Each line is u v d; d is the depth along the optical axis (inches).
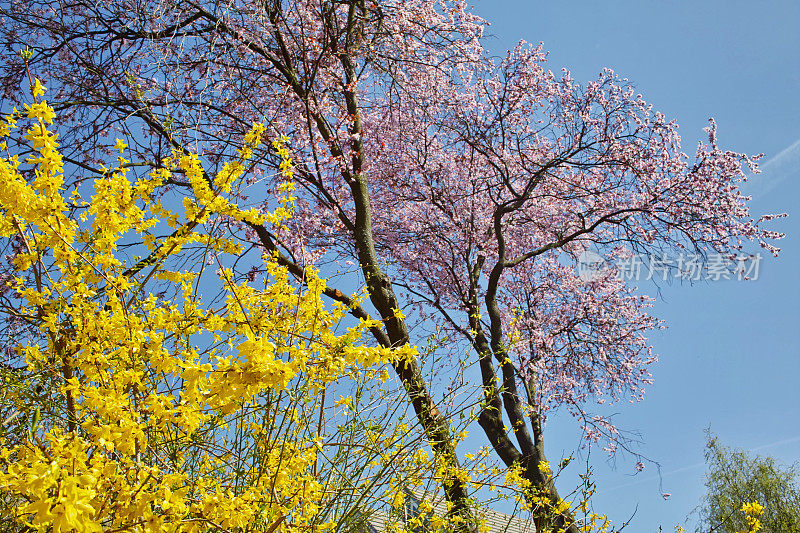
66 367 91.3
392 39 305.3
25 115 84.7
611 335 427.5
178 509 75.8
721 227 373.4
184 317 94.9
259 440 102.0
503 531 157.6
